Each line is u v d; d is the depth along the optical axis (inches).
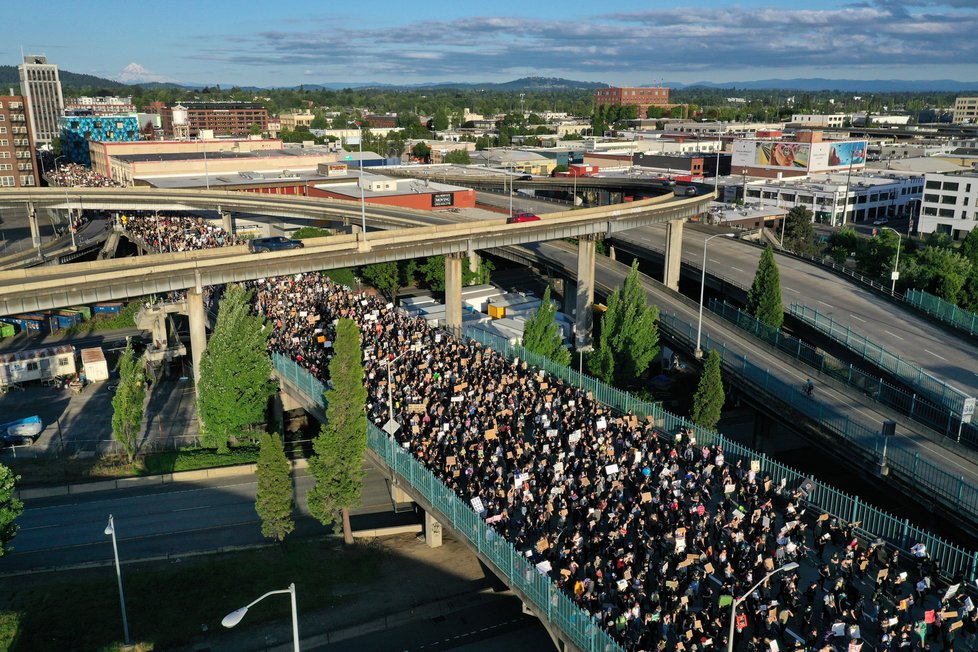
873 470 2206.0
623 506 1839.3
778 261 4768.7
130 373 2787.9
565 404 2477.9
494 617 1918.1
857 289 4168.3
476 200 6766.7
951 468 2176.4
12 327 4458.7
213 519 2413.9
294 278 4308.6
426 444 2193.7
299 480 2687.0
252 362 2822.3
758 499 1908.2
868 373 3085.6
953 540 2026.3
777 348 3208.7
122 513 2454.5
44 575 2100.1
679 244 4699.8
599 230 4173.2
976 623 1462.8
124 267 3088.1
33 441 3011.8
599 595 1565.0
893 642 1412.4
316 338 3213.6
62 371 3681.1
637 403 2600.9
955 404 2593.5
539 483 1985.7
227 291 2950.3
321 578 2066.9
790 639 1485.0
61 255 5610.2
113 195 6117.1
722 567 1615.4
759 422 2832.2
